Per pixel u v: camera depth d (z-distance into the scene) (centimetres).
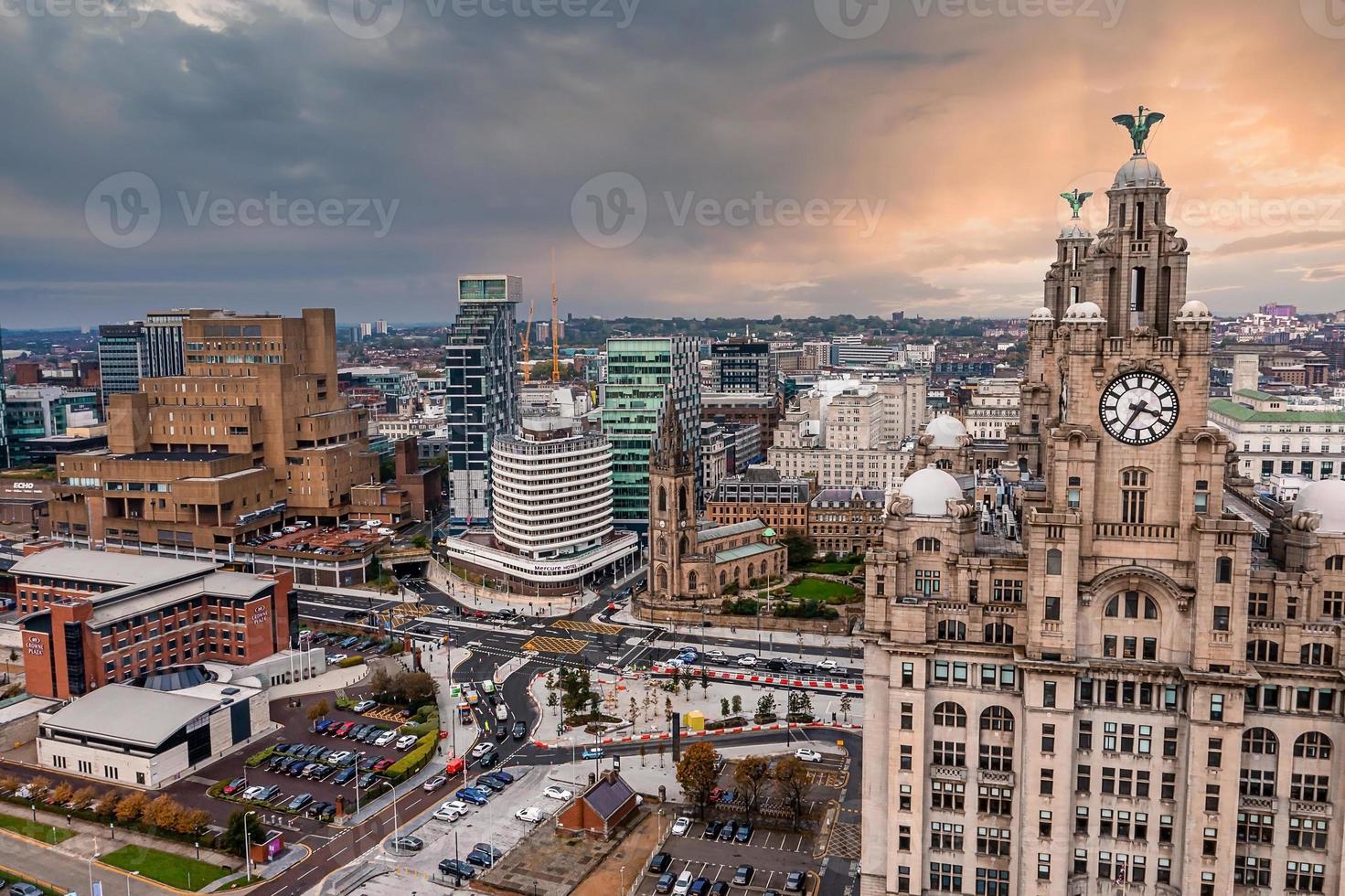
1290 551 12512
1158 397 12219
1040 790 12744
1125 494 12438
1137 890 12675
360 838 18538
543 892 16550
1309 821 12138
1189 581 12219
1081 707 12606
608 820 18388
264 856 17625
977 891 13275
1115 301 12719
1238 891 12388
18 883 16812
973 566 13062
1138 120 12769
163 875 17225
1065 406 13512
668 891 16550
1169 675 12231
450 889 16825
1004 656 12850
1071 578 12369
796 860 17462
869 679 13625
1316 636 12000
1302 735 12088
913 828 13312
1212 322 12044
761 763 19188
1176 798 12444
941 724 13238
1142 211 12556
